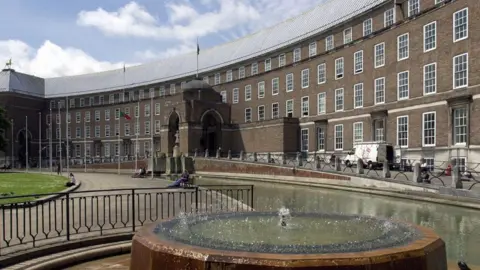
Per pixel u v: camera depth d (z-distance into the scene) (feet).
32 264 32.58
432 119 140.77
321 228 28.71
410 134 150.71
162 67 384.47
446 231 58.75
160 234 24.94
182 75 349.61
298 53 244.22
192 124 272.51
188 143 270.26
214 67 322.14
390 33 162.71
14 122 383.45
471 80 125.80
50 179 154.30
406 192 98.99
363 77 179.73
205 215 33.14
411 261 20.52
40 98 414.82
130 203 72.84
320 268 19.02
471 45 125.90
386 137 163.73
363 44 179.93
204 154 256.93
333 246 21.38
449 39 134.31
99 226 44.19
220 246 21.57
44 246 36.50
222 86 305.73
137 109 366.02
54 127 415.23
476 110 123.85
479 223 65.10
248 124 259.19
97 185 132.57
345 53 192.75
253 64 284.61
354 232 27.22
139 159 274.98
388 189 105.81
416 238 23.62
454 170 87.81
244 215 33.53
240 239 24.97
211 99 298.15
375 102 171.63
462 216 72.13
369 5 194.59
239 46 319.06
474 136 124.36
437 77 139.03
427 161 141.59
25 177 169.37
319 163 151.12
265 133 240.53
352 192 119.34
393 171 135.23
